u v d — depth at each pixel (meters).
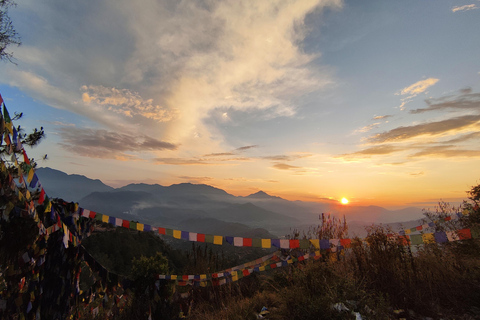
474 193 6.80
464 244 5.88
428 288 4.17
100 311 5.50
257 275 8.80
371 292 4.23
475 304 3.75
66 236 4.01
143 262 7.25
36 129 6.68
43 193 3.46
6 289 3.16
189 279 7.19
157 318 6.52
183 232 5.16
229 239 5.11
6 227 3.12
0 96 2.52
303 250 7.36
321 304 3.92
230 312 5.38
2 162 2.65
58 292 4.13
